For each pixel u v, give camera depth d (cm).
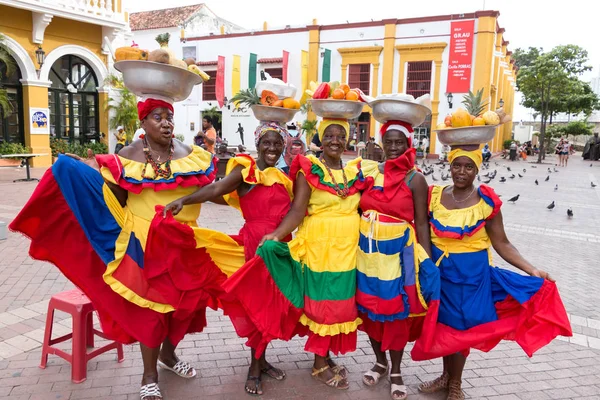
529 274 319
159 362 375
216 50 3400
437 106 2833
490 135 320
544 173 2297
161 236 308
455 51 2736
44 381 348
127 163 311
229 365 386
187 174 320
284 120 356
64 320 452
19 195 1125
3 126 1716
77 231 309
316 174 332
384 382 369
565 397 355
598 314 523
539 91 3175
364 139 3017
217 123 3431
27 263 624
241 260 354
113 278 308
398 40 2884
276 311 326
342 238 333
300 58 3159
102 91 2017
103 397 330
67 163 294
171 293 319
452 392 341
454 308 330
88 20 1848
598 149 3475
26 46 1703
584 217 1127
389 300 326
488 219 324
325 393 349
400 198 330
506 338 329
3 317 455
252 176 331
